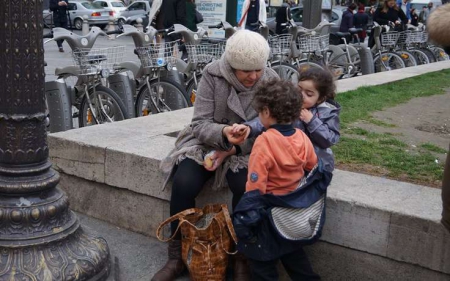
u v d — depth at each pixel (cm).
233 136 329
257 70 339
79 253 340
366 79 925
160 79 704
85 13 2834
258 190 291
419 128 613
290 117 295
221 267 339
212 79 354
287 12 1489
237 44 333
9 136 320
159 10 1063
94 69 641
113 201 435
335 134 330
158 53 698
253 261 308
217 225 337
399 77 966
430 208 319
